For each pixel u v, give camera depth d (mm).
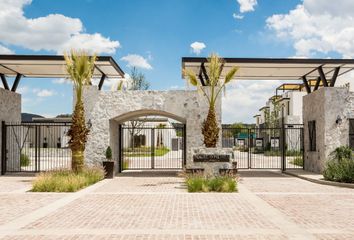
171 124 57344
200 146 19047
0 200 11688
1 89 20109
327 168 16891
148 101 19234
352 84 35719
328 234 7488
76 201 11492
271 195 12703
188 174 15727
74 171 16516
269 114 50625
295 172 20250
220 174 15766
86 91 19219
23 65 19547
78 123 16781
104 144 19109
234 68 17453
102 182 16562
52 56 18484
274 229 7891
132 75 40562
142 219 8875
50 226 8172
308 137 21391
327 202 11297
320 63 18734
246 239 7109
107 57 18359
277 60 18656
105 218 8992
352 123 19172
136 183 16172
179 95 19219
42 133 46719
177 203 11125
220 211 9867
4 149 20188
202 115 19141
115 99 19219
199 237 7242
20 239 7125
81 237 7254
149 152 43281
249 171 22281
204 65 19109
